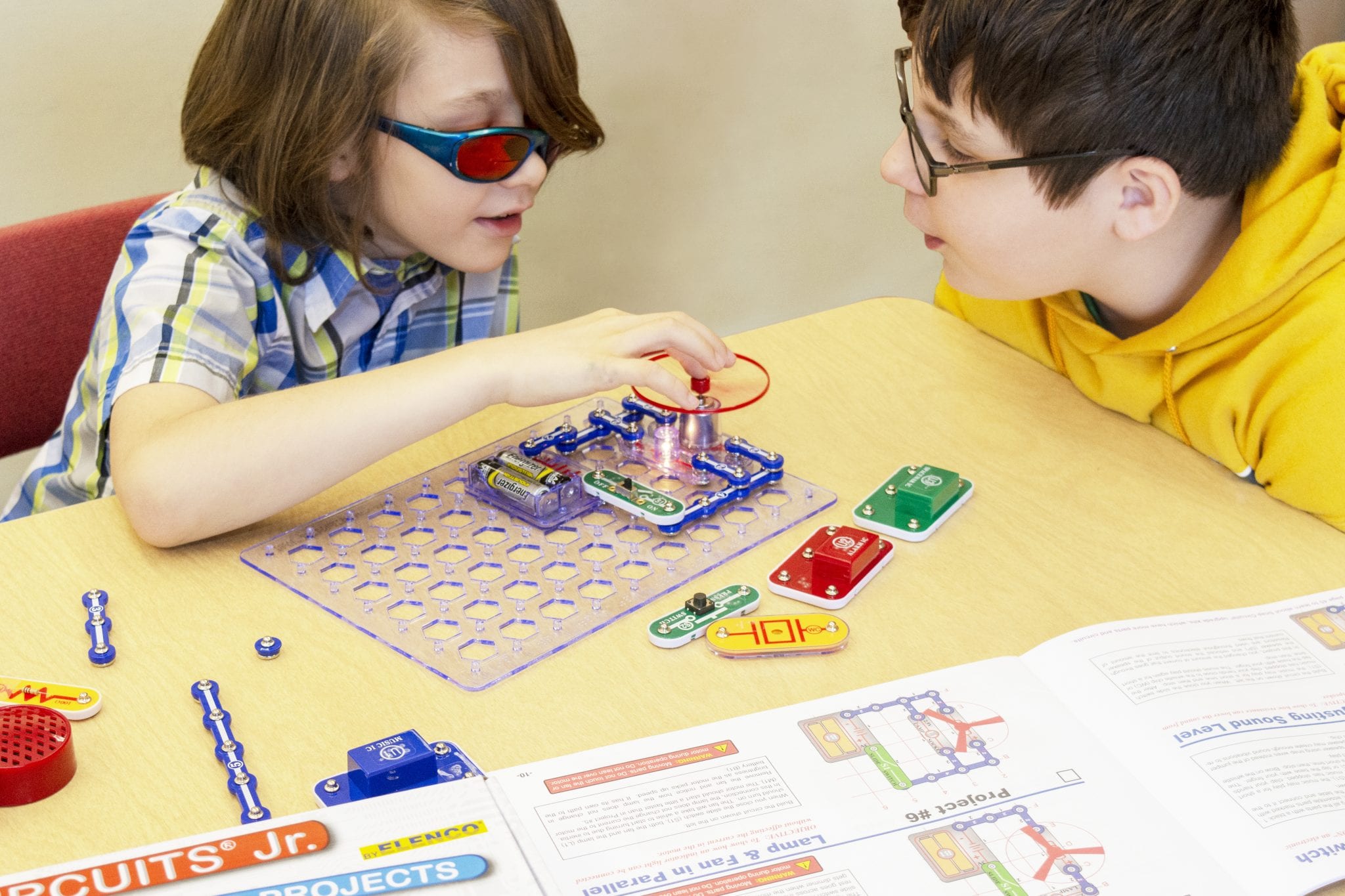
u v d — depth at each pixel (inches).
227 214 38.1
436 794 21.9
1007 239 33.7
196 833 21.7
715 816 21.8
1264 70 31.5
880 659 26.0
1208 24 30.3
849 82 79.4
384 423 30.8
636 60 71.4
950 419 35.1
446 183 37.2
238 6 38.2
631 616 27.1
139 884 20.0
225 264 37.3
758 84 76.1
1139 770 22.8
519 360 32.0
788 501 31.2
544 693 25.0
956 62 31.5
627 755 23.1
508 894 20.0
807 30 76.2
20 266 40.1
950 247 35.4
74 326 41.5
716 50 73.7
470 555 29.0
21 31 56.2
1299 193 31.5
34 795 22.1
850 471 32.6
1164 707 24.1
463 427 34.1
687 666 25.8
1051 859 20.9
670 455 32.6
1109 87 30.5
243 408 30.9
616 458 32.8
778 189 80.0
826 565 28.0
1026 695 24.5
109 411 33.7
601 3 68.7
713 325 82.0
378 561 28.8
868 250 85.7
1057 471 32.7
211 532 29.3
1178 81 30.5
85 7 57.2
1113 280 35.2
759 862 20.9
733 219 79.4
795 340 39.1
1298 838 21.3
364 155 37.0
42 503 41.5
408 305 42.8
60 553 29.0
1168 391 33.9
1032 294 35.5
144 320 34.5
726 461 32.2
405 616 27.0
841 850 21.1
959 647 26.3
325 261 40.0
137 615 27.0
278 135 36.8
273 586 28.0
